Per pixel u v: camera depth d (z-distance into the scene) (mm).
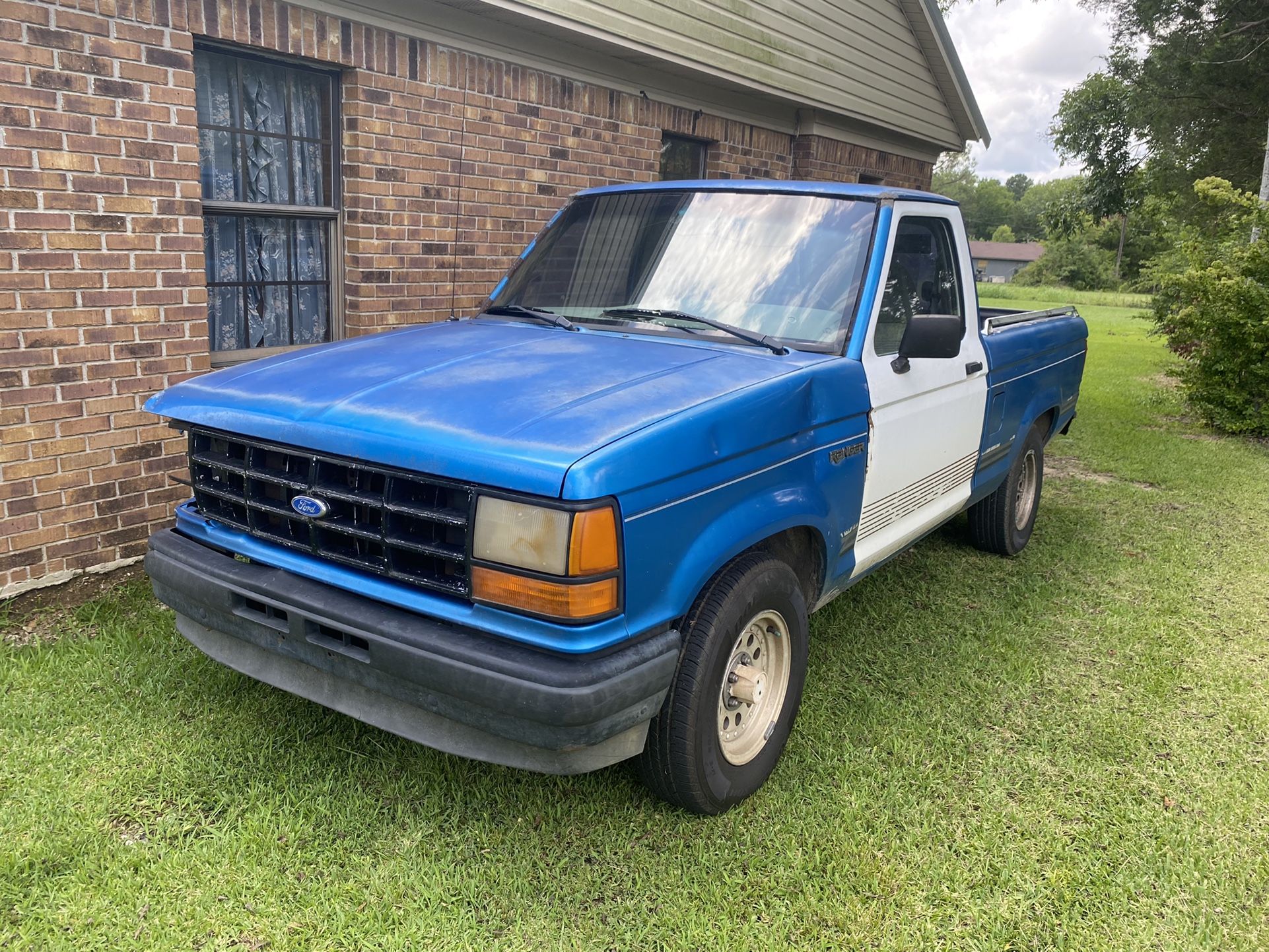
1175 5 20031
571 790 3010
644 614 2410
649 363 2936
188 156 4539
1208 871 2754
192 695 3438
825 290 3414
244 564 2854
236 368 3248
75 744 3104
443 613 2410
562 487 2201
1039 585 5105
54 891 2445
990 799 3070
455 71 5926
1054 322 5668
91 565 4488
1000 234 134625
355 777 3000
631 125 7484
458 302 6297
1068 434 9539
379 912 2420
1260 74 19000
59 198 4109
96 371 4359
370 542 2539
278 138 5262
